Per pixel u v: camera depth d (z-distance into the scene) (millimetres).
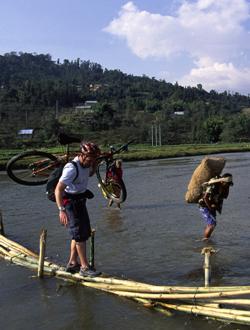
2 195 17688
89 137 96375
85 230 7188
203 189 9672
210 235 9922
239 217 12148
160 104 161375
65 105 148750
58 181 7422
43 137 83000
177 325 5730
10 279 7609
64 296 6793
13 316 6164
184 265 8055
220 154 52438
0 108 113875
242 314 5633
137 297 6441
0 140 77062
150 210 13578
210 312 5844
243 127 106812
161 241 9789
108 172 13852
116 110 134625
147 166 32938
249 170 26547
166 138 104875
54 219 12461
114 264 8227
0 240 9656
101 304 6453
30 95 137625
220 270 7723
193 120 127625
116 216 12688
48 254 9008
